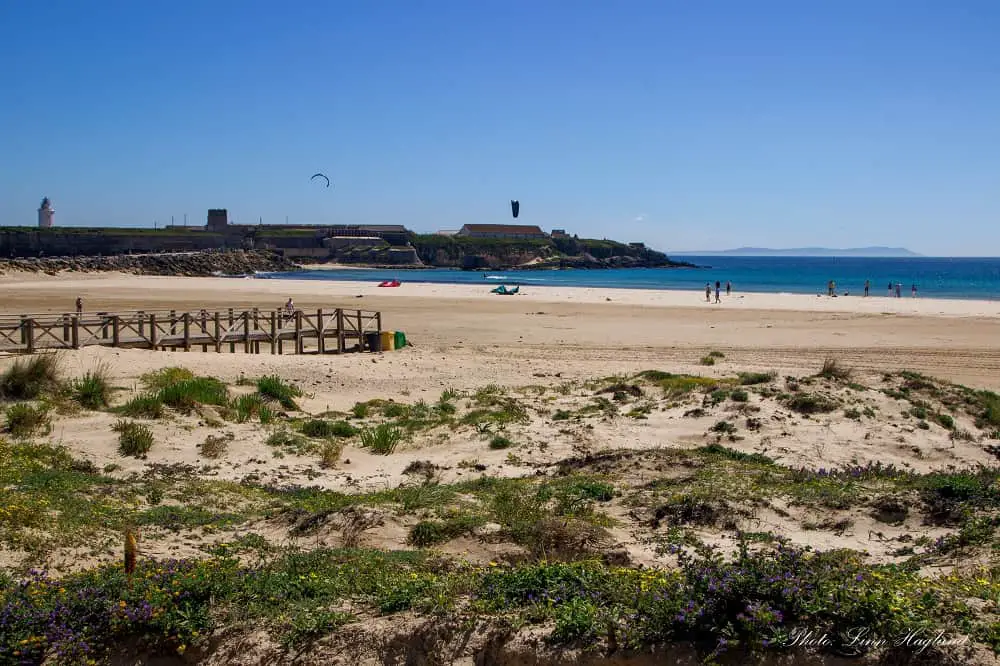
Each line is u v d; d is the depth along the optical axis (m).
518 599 5.90
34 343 22.44
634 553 7.40
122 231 170.75
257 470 11.80
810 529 8.31
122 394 16.58
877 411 14.38
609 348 30.05
